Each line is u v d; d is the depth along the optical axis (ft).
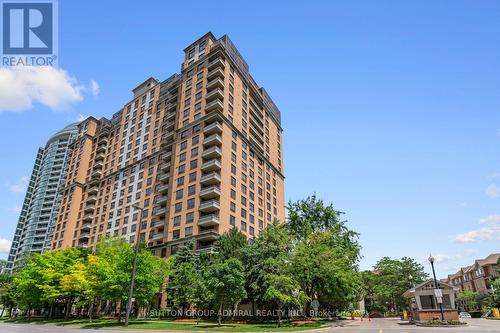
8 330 94.68
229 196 215.51
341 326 105.60
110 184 300.40
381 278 251.80
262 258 126.82
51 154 539.70
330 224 150.10
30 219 489.26
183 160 234.17
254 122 275.39
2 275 243.40
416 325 106.52
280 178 302.25
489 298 198.49
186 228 207.51
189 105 252.21
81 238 291.58
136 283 113.60
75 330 92.79
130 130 313.12
